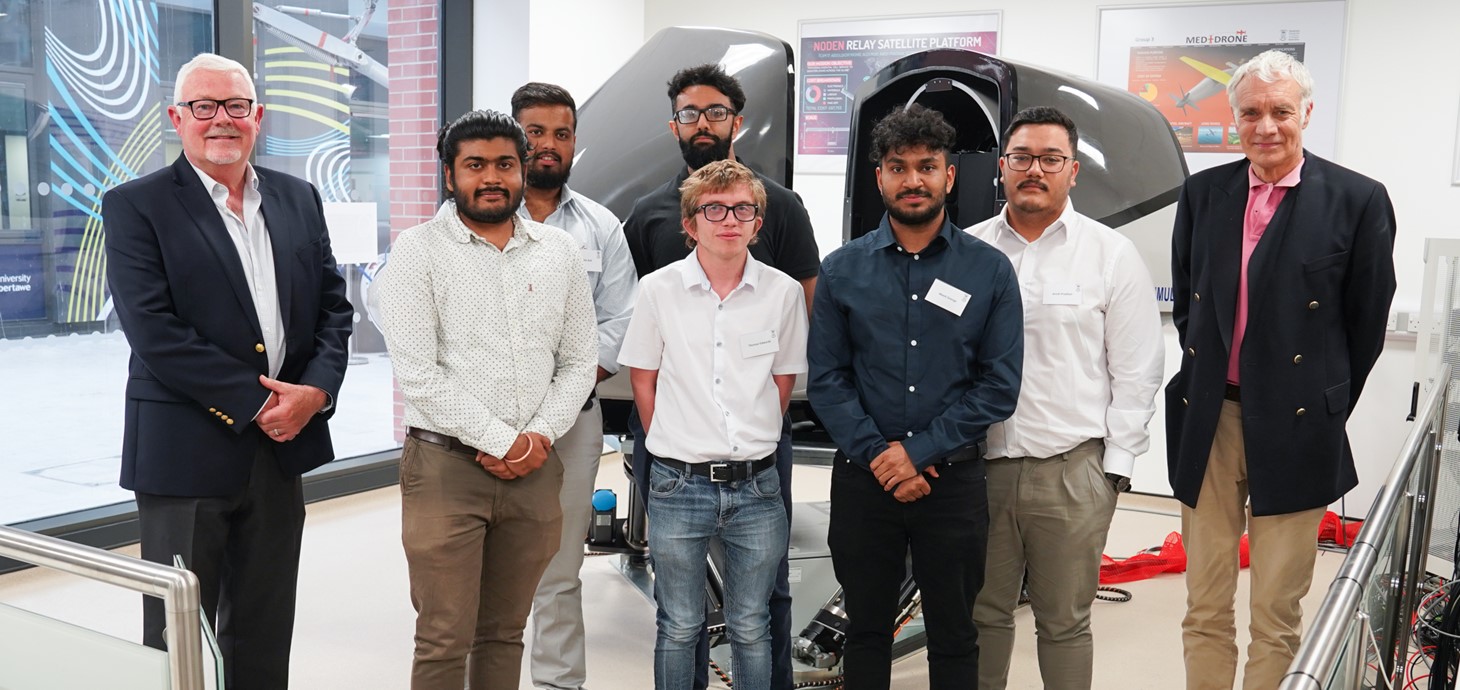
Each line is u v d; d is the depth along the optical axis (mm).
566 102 2814
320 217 2664
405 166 5832
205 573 2424
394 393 5863
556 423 2406
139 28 4512
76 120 4312
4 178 4066
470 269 2332
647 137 3754
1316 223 2430
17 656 1738
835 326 2441
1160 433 5488
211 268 2389
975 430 2303
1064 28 5586
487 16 5863
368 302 5664
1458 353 3617
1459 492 3607
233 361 2379
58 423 4352
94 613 3719
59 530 4180
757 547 2477
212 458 2389
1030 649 3561
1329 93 5113
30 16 4109
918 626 3508
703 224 2422
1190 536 2682
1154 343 2461
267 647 2572
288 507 2568
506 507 2389
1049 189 2418
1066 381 2426
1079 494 2426
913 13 5891
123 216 2336
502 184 2309
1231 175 2568
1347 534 4723
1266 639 2561
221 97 2357
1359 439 5074
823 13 6090
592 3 6199
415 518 2334
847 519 2428
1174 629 3766
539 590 2922
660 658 2510
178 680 1583
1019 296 2371
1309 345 2447
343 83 5422
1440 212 4957
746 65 3703
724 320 2469
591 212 2898
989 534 2504
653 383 2568
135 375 2420
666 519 2479
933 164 2312
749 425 2461
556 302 2422
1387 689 1639
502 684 2496
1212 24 5285
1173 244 2748
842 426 2369
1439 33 4879
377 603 3877
